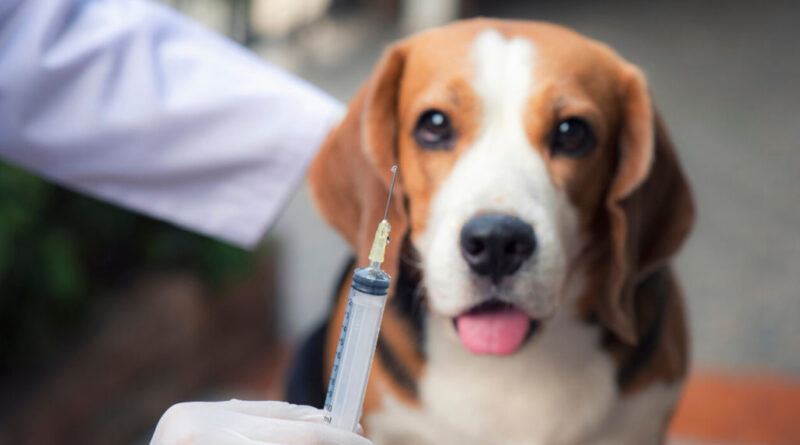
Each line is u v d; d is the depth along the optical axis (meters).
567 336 0.86
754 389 1.89
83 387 1.48
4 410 1.36
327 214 0.93
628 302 0.85
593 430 0.87
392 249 0.86
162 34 0.95
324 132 0.95
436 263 0.82
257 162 0.94
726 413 1.76
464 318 0.82
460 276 0.81
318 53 4.67
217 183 0.95
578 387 0.87
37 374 1.46
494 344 0.82
